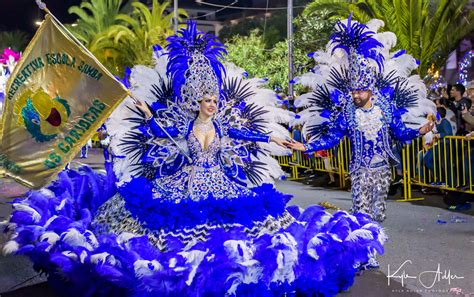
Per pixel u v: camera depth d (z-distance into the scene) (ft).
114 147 16.69
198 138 16.07
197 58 16.01
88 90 16.55
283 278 13.69
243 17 113.29
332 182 38.17
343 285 15.44
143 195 15.58
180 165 16.44
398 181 32.12
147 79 16.69
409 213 27.58
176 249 14.05
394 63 19.65
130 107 16.67
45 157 16.92
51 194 16.99
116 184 16.66
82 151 60.03
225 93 17.06
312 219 15.49
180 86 16.08
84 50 16.55
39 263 15.11
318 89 19.51
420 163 30.71
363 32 19.83
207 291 13.23
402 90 19.70
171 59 16.17
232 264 13.16
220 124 16.57
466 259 19.49
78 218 17.11
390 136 19.10
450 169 28.78
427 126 18.76
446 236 22.82
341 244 14.39
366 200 18.79
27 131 17.04
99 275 13.52
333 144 18.79
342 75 19.30
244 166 17.11
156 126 16.17
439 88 44.55
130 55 86.74
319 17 60.59
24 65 16.98
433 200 31.09
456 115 29.68
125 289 13.92
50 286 15.96
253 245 13.91
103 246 13.71
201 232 14.39
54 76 16.88
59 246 14.07
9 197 34.12
